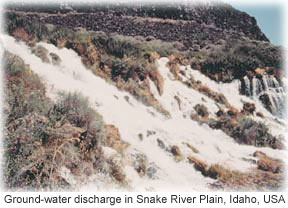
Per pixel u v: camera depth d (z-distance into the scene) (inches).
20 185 325.4
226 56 560.1
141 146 402.6
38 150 338.0
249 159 440.1
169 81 506.9
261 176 416.2
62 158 340.5
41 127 347.9
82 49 476.4
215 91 532.1
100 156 358.0
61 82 422.6
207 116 486.6
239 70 555.5
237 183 399.9
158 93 486.6
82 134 358.0
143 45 523.2
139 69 483.8
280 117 539.2
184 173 397.7
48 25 486.9
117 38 508.1
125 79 474.6
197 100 500.7
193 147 431.2
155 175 381.4
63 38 476.7
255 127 482.6
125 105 448.5
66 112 366.6
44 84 400.5
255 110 527.5
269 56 585.6
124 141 396.2
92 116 374.0
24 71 386.3
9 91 363.3
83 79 451.2
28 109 355.9
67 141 348.8
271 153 461.7
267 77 560.4
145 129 423.5
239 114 504.4
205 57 554.3
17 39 452.4
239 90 545.3
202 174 402.9
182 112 483.8
